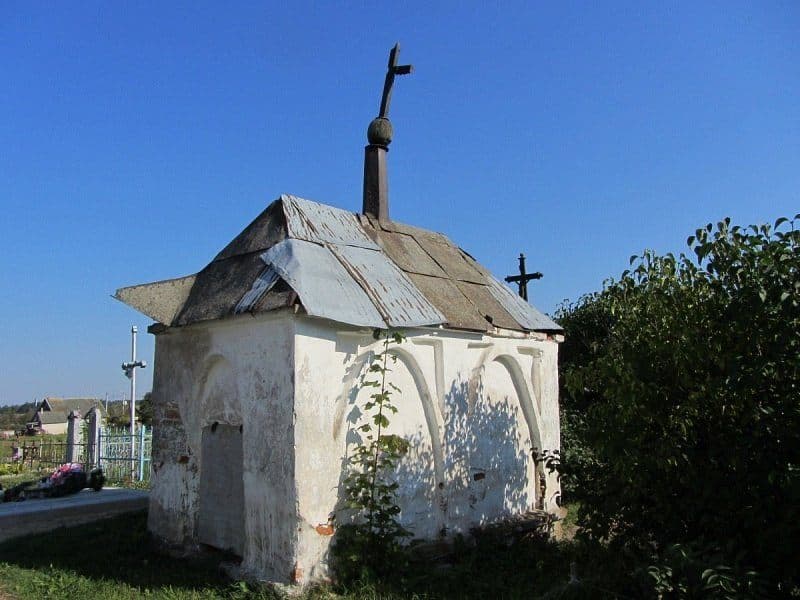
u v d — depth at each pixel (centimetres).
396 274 839
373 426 732
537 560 773
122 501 1116
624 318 667
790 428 536
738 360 536
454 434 828
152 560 773
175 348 829
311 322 672
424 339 800
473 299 929
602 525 638
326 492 667
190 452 795
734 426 577
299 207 830
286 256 729
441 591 652
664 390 603
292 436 642
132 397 1805
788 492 504
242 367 709
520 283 1409
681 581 495
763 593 480
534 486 972
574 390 681
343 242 830
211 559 735
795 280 526
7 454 2620
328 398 681
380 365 748
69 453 1773
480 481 864
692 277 614
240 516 715
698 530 590
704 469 587
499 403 921
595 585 591
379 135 985
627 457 592
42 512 1027
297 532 630
